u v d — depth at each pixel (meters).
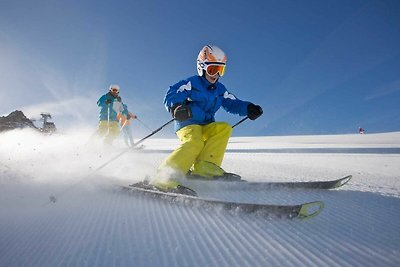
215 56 4.26
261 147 13.59
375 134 25.36
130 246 2.10
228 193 3.66
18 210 3.05
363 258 1.86
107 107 10.75
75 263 1.89
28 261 1.96
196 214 2.74
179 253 1.98
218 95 4.55
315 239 2.14
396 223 2.44
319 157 8.72
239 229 2.35
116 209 2.99
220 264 1.83
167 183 3.50
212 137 4.18
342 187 3.96
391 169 6.00
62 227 2.51
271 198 3.37
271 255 1.93
